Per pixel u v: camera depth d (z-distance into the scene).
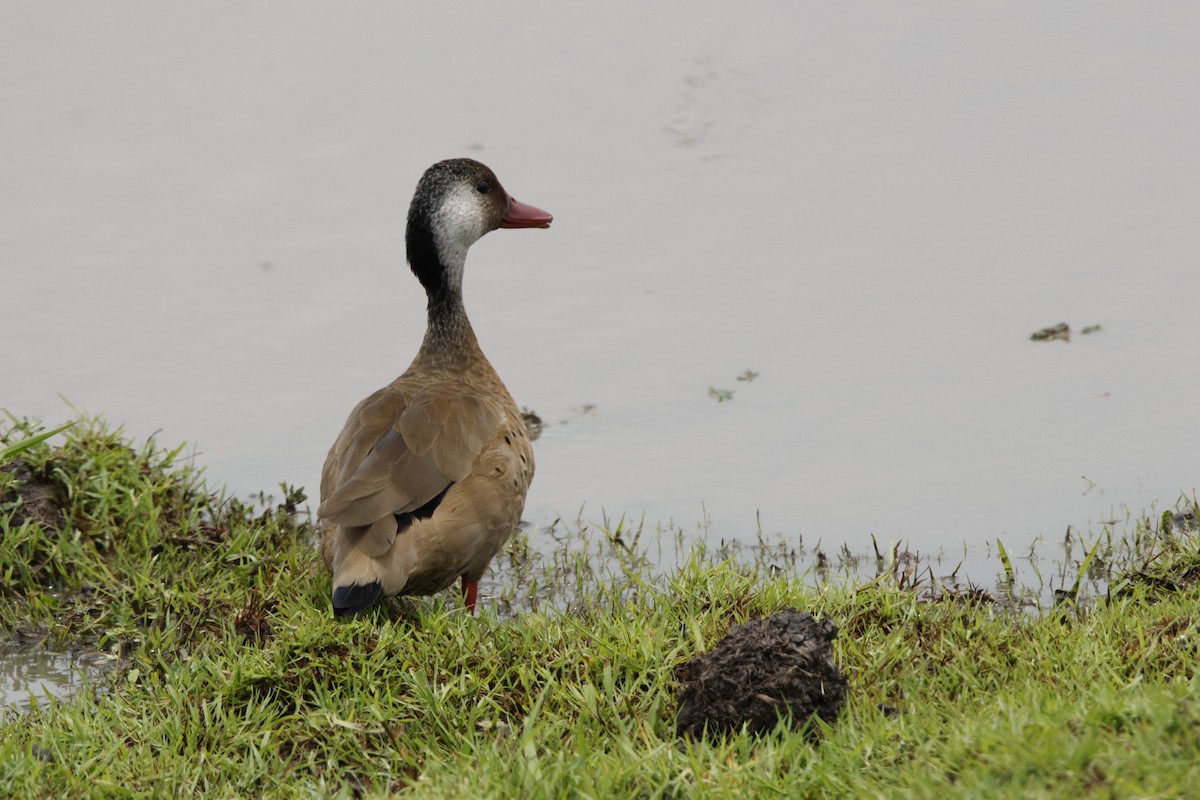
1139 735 6.21
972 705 7.50
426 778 7.11
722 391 14.47
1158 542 10.75
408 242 11.40
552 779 6.91
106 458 11.70
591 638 8.54
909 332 15.44
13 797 7.39
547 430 13.85
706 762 7.06
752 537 11.62
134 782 7.55
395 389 10.42
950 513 11.80
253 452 13.46
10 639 10.13
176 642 9.72
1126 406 13.55
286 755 7.97
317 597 9.82
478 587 10.88
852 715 7.41
